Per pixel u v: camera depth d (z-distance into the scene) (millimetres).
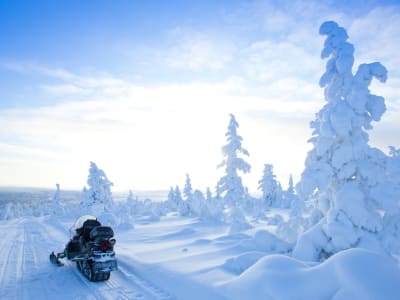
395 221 9930
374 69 10352
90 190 36250
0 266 11000
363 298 4906
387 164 10297
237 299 6195
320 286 5598
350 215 9828
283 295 5652
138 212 55094
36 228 27281
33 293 7871
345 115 10297
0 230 25391
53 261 11438
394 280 5195
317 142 11023
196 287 7426
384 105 10359
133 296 7488
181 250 13039
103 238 9195
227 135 30938
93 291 7949
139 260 10906
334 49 11070
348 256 5855
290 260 6805
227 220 29453
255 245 11594
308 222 11781
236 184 30234
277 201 55250
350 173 10320
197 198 41219
